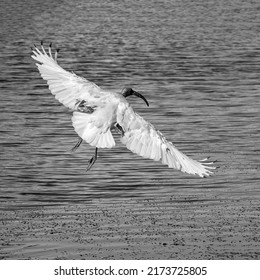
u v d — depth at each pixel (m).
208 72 38.69
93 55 44.28
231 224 16.58
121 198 18.55
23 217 17.12
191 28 57.31
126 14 66.50
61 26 58.03
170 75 37.75
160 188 19.27
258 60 42.69
